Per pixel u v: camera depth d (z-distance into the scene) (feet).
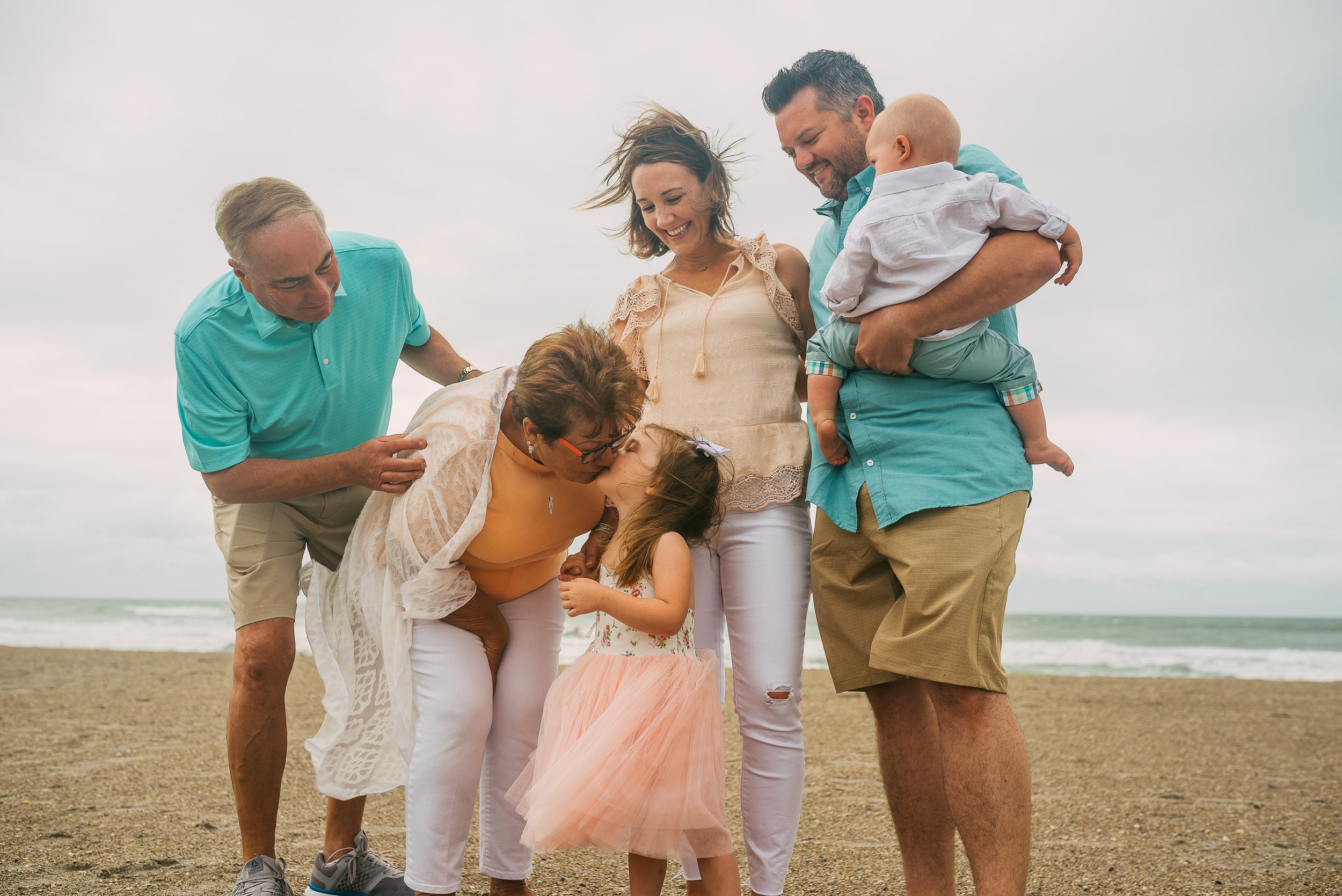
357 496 8.80
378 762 7.88
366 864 8.36
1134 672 53.52
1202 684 34.27
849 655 7.63
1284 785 15.07
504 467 7.56
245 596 8.13
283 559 8.34
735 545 7.98
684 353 8.48
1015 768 6.22
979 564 6.53
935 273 6.50
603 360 7.11
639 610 6.89
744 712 7.78
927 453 6.96
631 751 6.53
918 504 6.79
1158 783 15.23
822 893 9.17
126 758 15.94
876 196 6.86
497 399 7.72
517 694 7.95
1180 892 9.16
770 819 7.51
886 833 11.64
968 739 6.38
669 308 8.75
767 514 7.99
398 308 9.09
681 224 8.36
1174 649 71.26
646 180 8.23
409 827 7.20
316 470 7.76
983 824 6.24
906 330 6.69
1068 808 13.28
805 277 8.71
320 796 13.60
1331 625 101.19
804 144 8.05
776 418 8.27
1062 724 22.68
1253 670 54.54
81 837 10.82
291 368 8.20
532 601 8.14
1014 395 7.13
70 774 14.51
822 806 13.20
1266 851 10.79
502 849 8.11
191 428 8.00
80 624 78.74
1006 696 6.54
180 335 7.88
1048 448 7.15
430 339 10.02
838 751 18.03
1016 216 6.51
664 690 6.87
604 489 7.71
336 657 8.28
